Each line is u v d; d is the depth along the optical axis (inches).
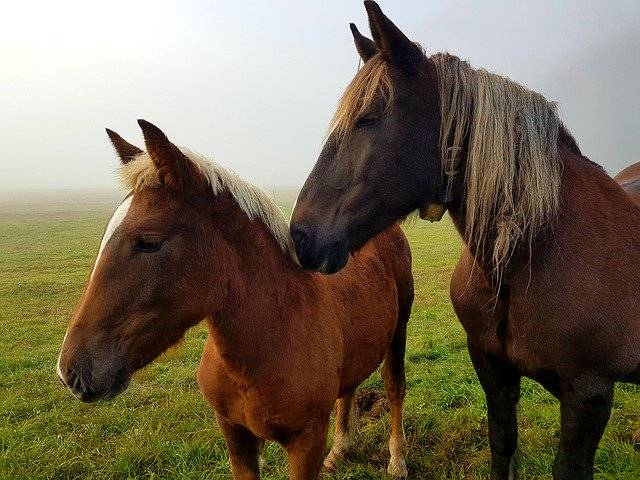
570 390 79.0
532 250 77.2
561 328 76.2
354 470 133.6
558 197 77.7
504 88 77.3
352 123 74.9
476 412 159.0
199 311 78.4
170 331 77.0
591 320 75.2
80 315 71.2
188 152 83.3
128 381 73.6
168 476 135.3
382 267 129.2
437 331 265.0
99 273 71.6
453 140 76.1
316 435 91.0
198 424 161.0
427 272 488.1
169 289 74.2
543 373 81.9
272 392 85.2
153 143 72.4
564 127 88.0
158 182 76.4
